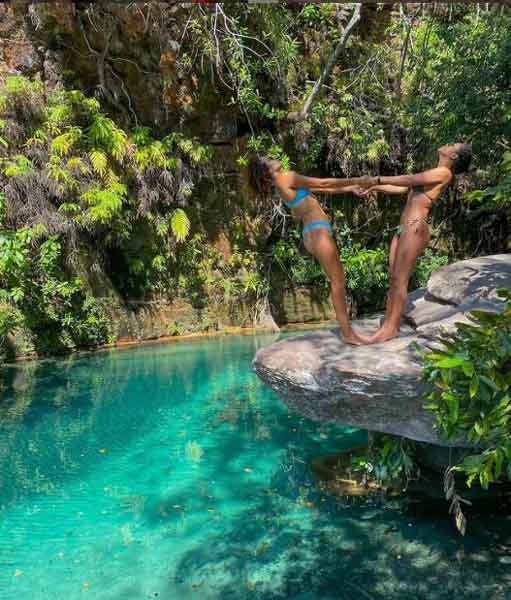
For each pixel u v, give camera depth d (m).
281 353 5.04
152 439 7.06
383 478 5.47
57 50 11.65
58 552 4.58
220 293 14.09
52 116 11.35
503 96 8.64
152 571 4.30
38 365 10.66
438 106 10.47
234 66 12.31
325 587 4.07
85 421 7.69
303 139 14.23
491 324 3.55
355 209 15.69
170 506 5.34
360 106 14.43
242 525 4.97
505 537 4.66
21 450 6.71
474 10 10.65
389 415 4.61
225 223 14.22
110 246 12.75
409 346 4.60
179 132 13.05
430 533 4.75
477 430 3.53
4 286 10.77
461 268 6.13
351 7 13.77
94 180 11.75
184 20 12.33
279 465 6.25
